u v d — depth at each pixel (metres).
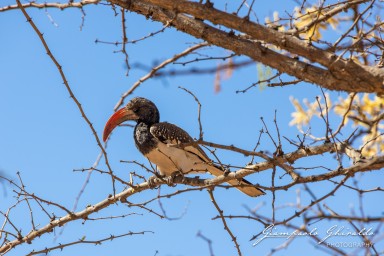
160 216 11.11
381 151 12.19
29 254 11.21
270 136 10.05
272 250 9.14
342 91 9.61
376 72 9.16
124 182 10.96
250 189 12.02
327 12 10.98
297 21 11.79
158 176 11.38
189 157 12.84
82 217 11.78
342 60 9.30
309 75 9.47
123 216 11.41
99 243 11.27
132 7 10.59
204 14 9.73
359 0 10.23
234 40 9.77
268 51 9.66
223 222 10.67
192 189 10.06
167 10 10.40
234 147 9.49
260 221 9.38
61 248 11.31
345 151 9.98
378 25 9.41
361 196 9.05
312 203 9.05
